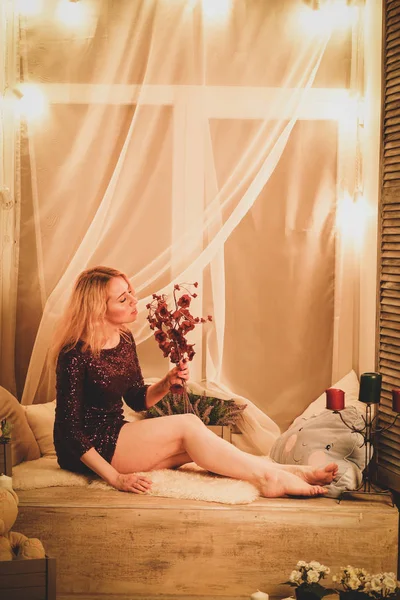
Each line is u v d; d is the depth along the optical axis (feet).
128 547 9.70
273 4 12.47
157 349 12.62
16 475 10.35
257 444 12.42
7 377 12.42
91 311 10.40
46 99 12.37
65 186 12.44
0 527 8.05
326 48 12.63
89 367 10.29
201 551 9.71
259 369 12.76
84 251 12.26
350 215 12.73
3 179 12.28
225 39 12.50
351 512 9.71
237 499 9.77
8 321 12.38
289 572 9.73
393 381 11.27
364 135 12.62
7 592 7.63
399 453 11.08
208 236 12.41
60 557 9.69
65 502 9.69
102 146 12.46
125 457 10.32
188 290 11.66
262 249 12.74
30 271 12.47
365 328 12.53
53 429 11.16
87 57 12.41
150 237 12.57
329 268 12.78
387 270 11.46
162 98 12.46
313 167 12.73
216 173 12.55
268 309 12.78
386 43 11.55
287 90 12.39
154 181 12.53
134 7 12.39
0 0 12.17
